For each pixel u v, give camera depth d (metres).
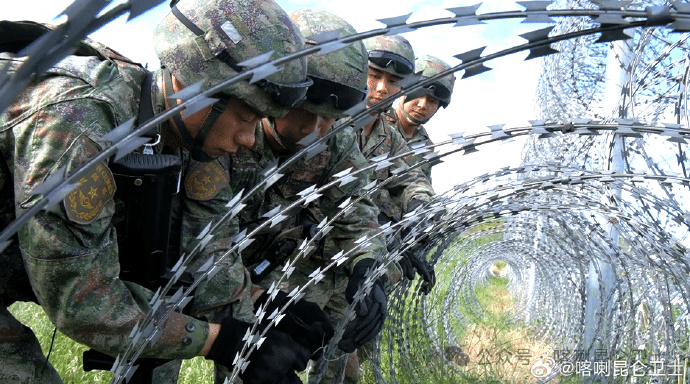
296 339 2.09
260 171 2.67
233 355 1.92
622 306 3.98
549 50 0.97
